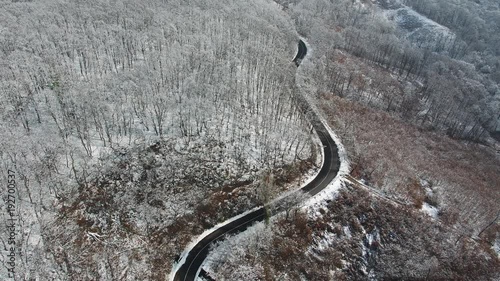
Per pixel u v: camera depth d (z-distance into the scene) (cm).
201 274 7600
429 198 10869
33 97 9644
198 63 11288
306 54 16238
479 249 9812
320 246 8712
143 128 9850
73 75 10281
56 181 8412
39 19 11744
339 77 15300
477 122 17075
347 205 9600
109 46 11669
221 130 10394
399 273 8794
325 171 10425
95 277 7281
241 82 11638
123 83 10275
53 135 9044
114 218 8256
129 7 13500
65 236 7744
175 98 10612
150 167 9181
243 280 7731
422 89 17975
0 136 8512
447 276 9019
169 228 8356
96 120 9581
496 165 14612
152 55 11350
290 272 8125
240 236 8381
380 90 16012
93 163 8906
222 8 15162
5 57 10012
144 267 7619
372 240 9181
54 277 7106
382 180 10625
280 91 11750
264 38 13975
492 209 11475
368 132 12562
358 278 8506
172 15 13612
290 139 10856
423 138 14275
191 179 9275
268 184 9256
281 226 8762
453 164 13462
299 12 19538
